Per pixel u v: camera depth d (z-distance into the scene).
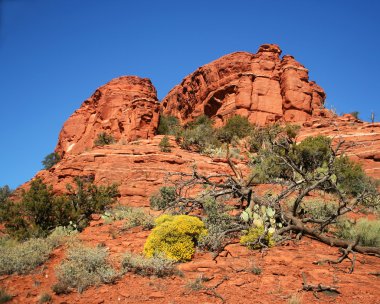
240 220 9.27
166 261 6.82
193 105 59.53
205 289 5.91
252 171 18.03
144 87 61.66
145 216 10.51
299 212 10.41
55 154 45.16
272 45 51.94
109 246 8.24
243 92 46.59
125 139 43.34
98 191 14.02
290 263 7.06
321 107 49.06
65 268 6.51
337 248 8.27
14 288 6.22
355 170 17.41
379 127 30.75
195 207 10.63
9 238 10.48
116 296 5.77
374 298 5.48
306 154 18.28
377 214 12.09
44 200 11.14
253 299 5.51
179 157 24.80
